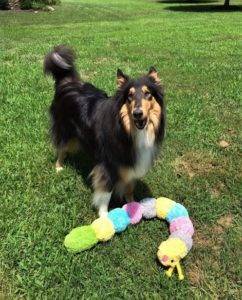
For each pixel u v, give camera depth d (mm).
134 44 4086
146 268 1223
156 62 3291
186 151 1858
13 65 3125
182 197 1538
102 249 1284
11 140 1898
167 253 1193
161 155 1776
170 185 1604
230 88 2609
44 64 1676
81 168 1689
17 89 2533
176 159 1800
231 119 2172
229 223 1422
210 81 2771
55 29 5332
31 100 2346
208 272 1215
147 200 1418
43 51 3682
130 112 1189
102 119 1323
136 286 1164
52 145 1744
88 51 3699
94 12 7332
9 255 1235
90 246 1272
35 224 1366
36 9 7047
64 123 1586
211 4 9859
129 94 1189
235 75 2896
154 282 1176
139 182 1603
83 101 1488
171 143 1906
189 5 9578
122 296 1135
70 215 1424
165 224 1393
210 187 1614
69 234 1276
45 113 2172
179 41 4262
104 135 1307
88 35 4711
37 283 1151
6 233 1328
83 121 1457
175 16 7242
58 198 1510
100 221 1307
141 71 3023
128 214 1356
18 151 1795
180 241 1229
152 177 1643
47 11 7047
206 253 1279
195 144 1907
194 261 1254
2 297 1115
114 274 1201
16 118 2123
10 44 4176
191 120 2115
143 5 9273
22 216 1398
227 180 1645
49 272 1186
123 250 1284
